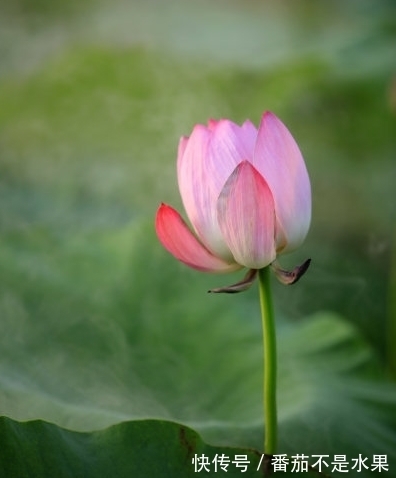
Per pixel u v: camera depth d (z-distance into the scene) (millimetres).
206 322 1855
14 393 1681
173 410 1720
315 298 2418
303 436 1684
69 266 1915
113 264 1923
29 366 1750
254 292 1973
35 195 2686
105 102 2725
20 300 1853
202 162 1558
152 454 1536
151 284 1897
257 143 1552
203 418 1709
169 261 1937
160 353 1805
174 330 1840
